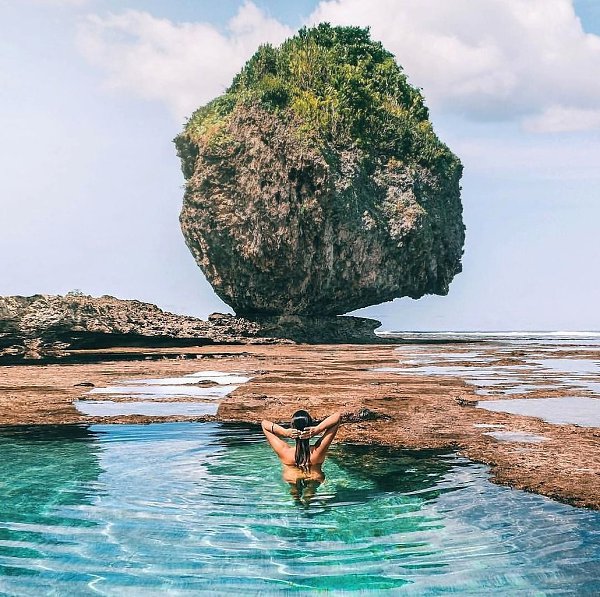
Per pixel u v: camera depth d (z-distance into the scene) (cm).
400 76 6831
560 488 726
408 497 691
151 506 652
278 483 745
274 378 2153
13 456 906
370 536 566
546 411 1369
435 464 859
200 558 517
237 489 718
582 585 467
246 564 504
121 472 800
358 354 3956
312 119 5791
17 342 3159
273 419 1247
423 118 6912
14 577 480
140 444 995
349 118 6034
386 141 6319
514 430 1123
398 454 926
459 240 6969
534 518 620
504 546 543
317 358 3462
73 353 3344
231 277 5934
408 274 6375
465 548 539
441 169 6619
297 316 5897
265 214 5566
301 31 6719
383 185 6166
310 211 5525
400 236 6038
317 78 6225
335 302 6072
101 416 1274
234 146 5719
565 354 4034
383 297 6400
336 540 556
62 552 529
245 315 6181
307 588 463
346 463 865
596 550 535
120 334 3916
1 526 590
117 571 492
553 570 494
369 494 701
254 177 5612
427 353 4162
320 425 798
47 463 855
